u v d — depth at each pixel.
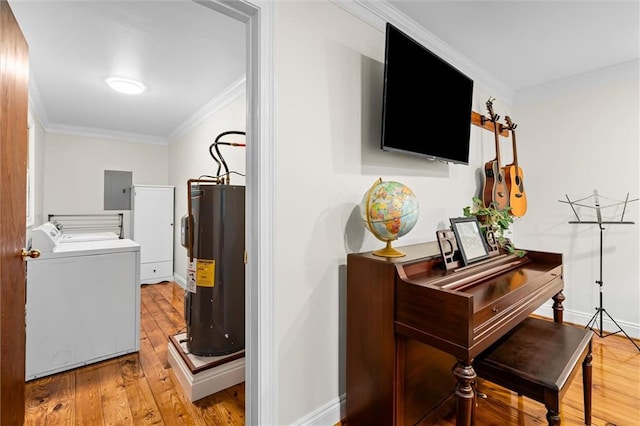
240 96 2.91
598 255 2.77
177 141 4.67
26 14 1.81
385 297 1.38
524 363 1.33
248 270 1.40
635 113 2.55
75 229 4.42
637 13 1.87
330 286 1.61
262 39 1.33
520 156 3.21
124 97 3.22
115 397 1.88
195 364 1.92
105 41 2.13
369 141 1.81
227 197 2.09
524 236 3.19
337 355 1.63
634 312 2.60
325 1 1.59
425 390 1.53
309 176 1.51
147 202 4.48
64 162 4.36
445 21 1.96
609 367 2.14
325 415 1.56
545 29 2.06
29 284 2.07
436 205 2.32
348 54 1.70
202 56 2.36
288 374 1.43
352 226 1.72
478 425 1.61
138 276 2.48
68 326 2.20
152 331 2.85
